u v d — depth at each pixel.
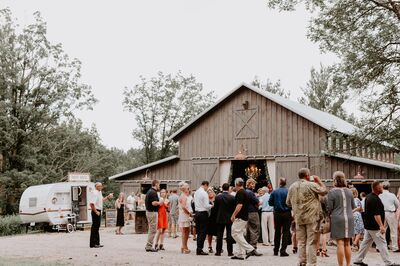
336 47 17.81
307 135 24.09
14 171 39.25
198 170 27.16
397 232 14.97
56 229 26.00
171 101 54.88
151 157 54.53
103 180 52.22
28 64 41.38
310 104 50.78
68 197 25.50
